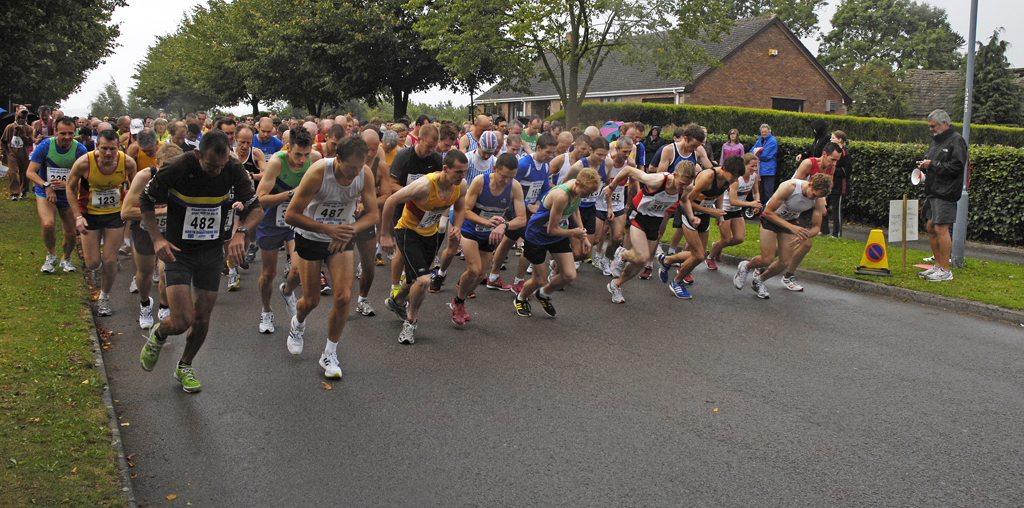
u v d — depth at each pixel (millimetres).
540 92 39125
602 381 5203
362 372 5320
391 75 32781
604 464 3891
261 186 5855
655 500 3514
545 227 6523
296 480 3670
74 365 4996
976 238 11984
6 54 15680
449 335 6348
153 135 6754
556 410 4641
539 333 6469
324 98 36031
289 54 32875
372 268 6512
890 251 10625
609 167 8633
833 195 11828
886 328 6750
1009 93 39125
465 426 4367
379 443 4117
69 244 7840
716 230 12438
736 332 6566
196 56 47406
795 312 7340
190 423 4348
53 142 7477
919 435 4332
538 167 7750
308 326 6520
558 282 6770
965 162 8242
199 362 5480
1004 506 3514
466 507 3430
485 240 6469
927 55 60938
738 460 3963
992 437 4316
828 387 5137
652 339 6309
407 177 7191
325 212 4895
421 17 24828
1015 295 7660
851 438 4273
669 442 4184
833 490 3645
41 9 14594
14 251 8758
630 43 23141
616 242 8992
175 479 3662
